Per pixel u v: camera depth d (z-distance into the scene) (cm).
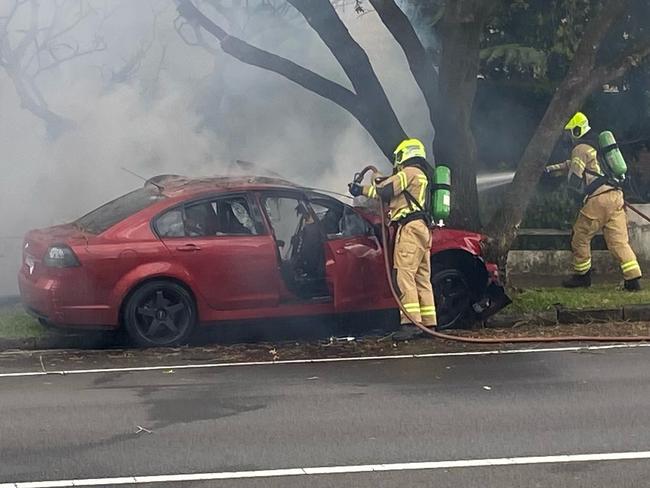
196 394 757
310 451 612
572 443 626
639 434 645
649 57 1448
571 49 1453
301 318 973
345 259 955
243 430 658
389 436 642
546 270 1355
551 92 1501
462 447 619
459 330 1019
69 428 664
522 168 1110
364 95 1123
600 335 989
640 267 1392
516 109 1550
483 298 1021
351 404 724
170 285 925
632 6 1393
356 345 951
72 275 900
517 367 844
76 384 795
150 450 616
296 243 986
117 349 937
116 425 671
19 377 823
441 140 1116
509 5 1434
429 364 860
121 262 910
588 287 1205
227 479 563
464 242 1009
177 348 931
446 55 1091
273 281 947
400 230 948
